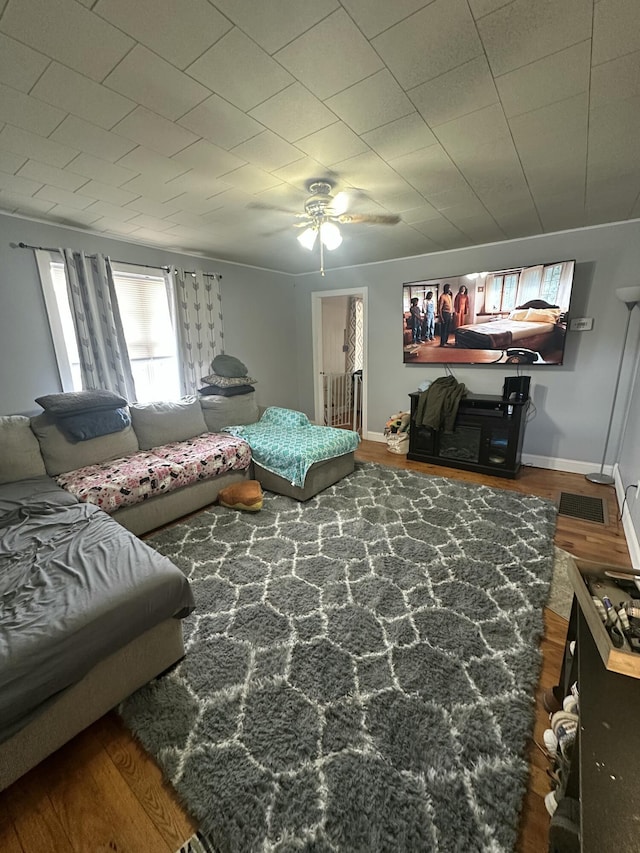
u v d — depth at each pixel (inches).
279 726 51.1
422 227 123.3
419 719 51.5
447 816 40.9
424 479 138.6
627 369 129.0
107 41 44.8
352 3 40.3
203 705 54.4
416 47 46.6
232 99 56.5
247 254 158.2
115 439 115.8
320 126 64.1
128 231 123.9
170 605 58.1
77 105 57.3
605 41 45.3
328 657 62.0
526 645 63.6
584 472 142.3
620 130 65.9
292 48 46.5
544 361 138.9
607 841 22.9
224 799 42.9
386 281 176.2
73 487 93.4
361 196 95.7
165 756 47.8
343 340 246.7
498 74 51.5
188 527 106.2
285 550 93.8
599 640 36.1
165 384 154.4
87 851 39.8
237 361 162.1
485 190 92.8
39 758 45.6
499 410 140.9
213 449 121.5
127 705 54.9
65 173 81.0
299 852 38.4
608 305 128.3
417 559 88.8
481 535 98.7
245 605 74.6
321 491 129.5
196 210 104.5
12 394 110.2
